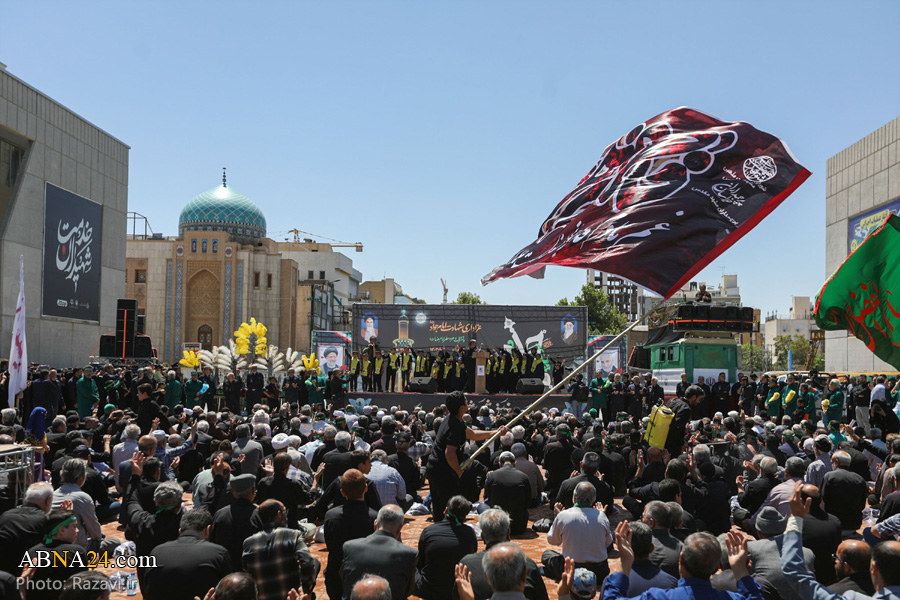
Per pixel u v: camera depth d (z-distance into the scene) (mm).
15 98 31656
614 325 83938
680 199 9023
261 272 64750
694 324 27203
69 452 10750
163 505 6512
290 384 26578
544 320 35469
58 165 35125
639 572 5293
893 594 4129
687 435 15086
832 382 19406
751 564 5656
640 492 9883
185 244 64375
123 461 10672
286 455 8711
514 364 30906
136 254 64375
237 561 6742
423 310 35531
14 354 11547
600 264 8852
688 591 4340
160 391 22969
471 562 5625
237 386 25984
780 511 8031
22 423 18625
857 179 35375
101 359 36000
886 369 32719
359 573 5621
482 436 8953
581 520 7293
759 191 8977
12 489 8562
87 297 37719
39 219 33469
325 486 9781
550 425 15375
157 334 63625
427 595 6219
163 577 5277
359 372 31219
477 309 35562
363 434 13555
